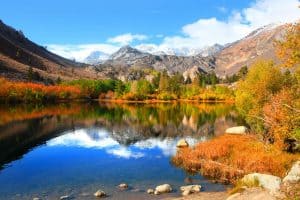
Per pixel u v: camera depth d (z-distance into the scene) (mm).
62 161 45156
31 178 36688
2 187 33219
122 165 42625
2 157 47438
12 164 43438
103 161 45094
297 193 17594
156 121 94188
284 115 22891
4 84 147875
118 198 29297
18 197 30016
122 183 34031
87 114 109312
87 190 32000
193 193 30359
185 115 111625
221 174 35875
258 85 50500
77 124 84750
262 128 43562
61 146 56125
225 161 38938
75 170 40250
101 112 118188
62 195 30453
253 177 29453
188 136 67938
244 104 53562
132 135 69000
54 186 33531
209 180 35094
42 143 58500
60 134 68625
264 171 34094
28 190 32188
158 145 57562
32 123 83250
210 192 30609
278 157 36688
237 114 116688
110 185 33750
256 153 38719
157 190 31062
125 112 119812
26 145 56281
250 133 50531
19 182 35094
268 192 25266
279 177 29594
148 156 48125
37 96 161000
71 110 123250
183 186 32312
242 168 36031
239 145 43531
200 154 42375
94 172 39188
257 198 24172
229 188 31734
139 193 30828
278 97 31375
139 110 129750
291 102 23797
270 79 50594
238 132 64188
